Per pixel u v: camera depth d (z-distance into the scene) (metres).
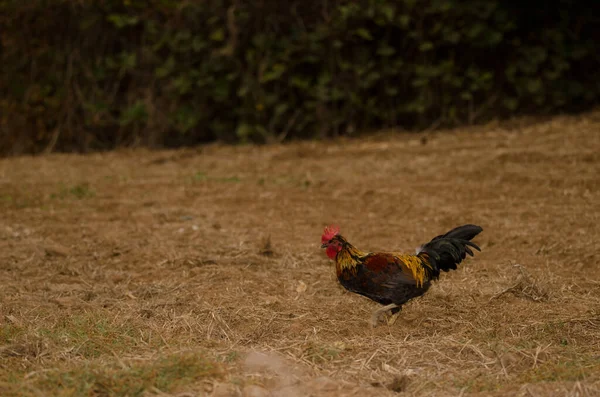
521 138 23.84
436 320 10.88
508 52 27.22
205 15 27.41
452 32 26.31
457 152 23.14
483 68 27.42
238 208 18.91
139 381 8.09
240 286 12.68
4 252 15.09
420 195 19.25
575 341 9.76
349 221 17.38
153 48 27.33
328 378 8.35
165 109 28.08
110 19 27.41
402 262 10.38
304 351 9.43
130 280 13.34
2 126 28.30
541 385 8.00
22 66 28.22
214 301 11.86
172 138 28.39
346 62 26.53
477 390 8.17
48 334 9.92
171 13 27.41
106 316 10.91
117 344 9.66
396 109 27.41
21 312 11.24
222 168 23.78
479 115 27.14
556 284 12.38
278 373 8.64
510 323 10.64
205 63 27.27
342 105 27.62
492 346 9.45
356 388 8.19
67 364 8.88
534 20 27.38
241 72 27.38
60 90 28.30
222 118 28.30
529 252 14.43
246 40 27.38
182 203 19.55
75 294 12.42
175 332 10.38
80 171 24.34
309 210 18.48
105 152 27.91
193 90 27.66
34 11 27.91
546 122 25.86
